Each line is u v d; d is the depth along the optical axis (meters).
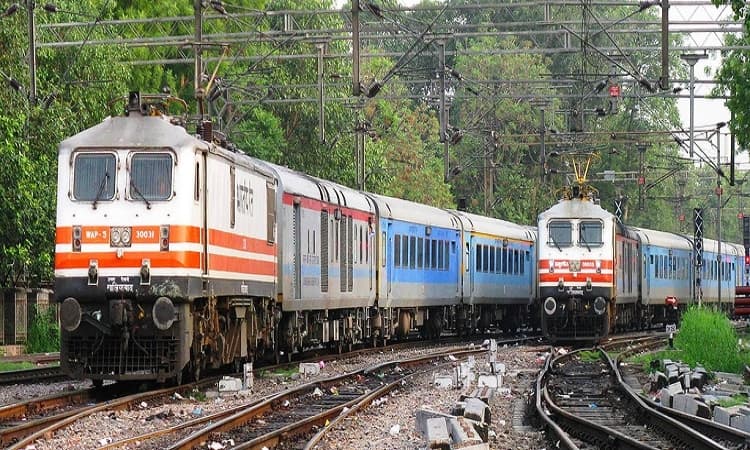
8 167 40.56
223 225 28.08
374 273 44.59
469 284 55.62
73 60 46.66
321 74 44.22
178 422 21.44
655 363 37.66
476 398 23.44
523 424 23.06
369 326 44.62
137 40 42.34
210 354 28.36
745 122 43.59
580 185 50.59
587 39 39.78
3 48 41.25
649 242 61.88
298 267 35.78
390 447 18.95
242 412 21.55
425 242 50.34
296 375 31.80
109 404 22.66
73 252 25.69
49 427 19.47
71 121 45.09
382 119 90.31
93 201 25.73
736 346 39.28
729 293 83.94
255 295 31.23
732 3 38.22
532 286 66.06
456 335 57.09
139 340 26.19
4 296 46.53
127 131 26.06
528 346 49.25
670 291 66.81
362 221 43.16
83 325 26.02
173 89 67.50
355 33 33.34
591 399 28.27
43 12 45.53
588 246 48.88
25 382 29.56
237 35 43.19
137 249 25.56
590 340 50.31
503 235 60.97
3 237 42.81
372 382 31.11
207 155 26.80
